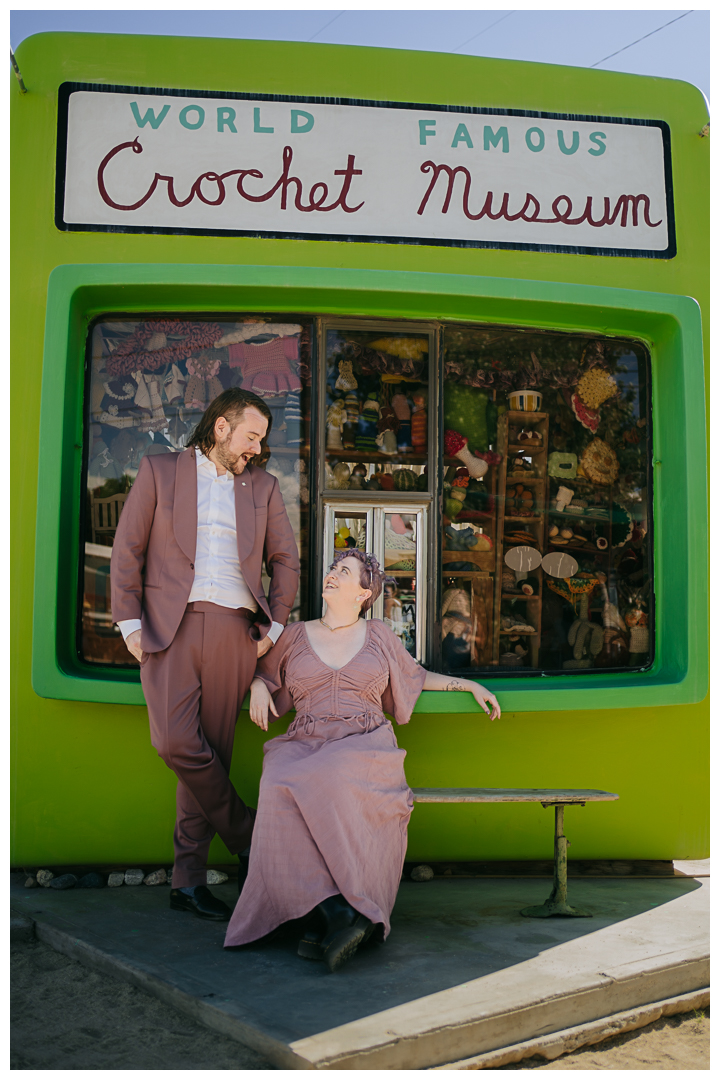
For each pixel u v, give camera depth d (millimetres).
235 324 3805
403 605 3816
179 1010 2426
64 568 3572
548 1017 2395
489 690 3598
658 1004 2615
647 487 4066
